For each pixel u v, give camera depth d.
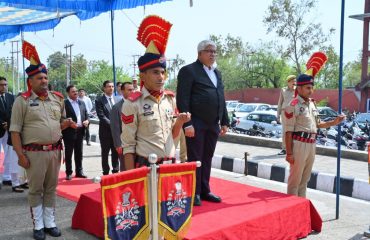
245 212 4.15
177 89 4.50
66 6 6.70
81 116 7.04
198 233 3.51
